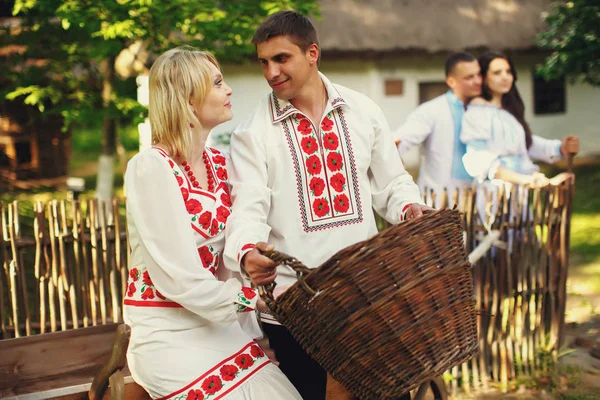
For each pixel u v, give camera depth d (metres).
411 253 1.98
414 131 4.51
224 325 2.24
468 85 4.47
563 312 4.30
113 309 3.67
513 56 13.19
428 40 12.05
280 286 2.40
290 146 2.46
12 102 8.77
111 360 2.17
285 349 2.57
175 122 2.24
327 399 2.60
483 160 4.24
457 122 4.52
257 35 2.41
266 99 2.54
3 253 3.54
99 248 3.65
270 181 2.48
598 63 9.43
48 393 2.47
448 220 2.06
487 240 3.93
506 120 4.43
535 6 13.30
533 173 4.21
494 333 4.12
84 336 2.89
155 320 2.25
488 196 4.38
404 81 12.37
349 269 1.93
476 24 12.64
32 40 6.12
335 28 11.66
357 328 1.97
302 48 2.39
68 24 4.92
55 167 9.88
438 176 4.57
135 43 6.11
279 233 2.48
